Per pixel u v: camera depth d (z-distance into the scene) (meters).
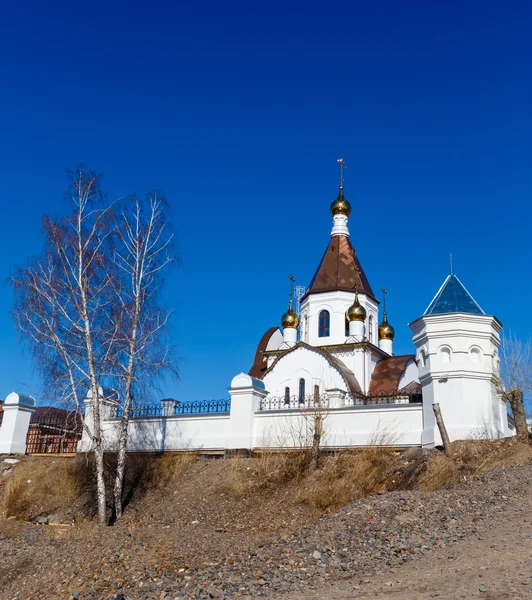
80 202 20.25
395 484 18.16
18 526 17.86
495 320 20.94
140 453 24.16
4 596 11.61
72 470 22.31
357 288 40.03
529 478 14.16
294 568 10.18
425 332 20.97
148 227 21.09
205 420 23.88
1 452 25.89
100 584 10.65
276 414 22.88
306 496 17.75
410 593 8.09
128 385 20.02
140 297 20.62
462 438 19.28
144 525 17.97
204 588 9.60
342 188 44.09
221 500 18.77
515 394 18.55
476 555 9.58
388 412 21.25
